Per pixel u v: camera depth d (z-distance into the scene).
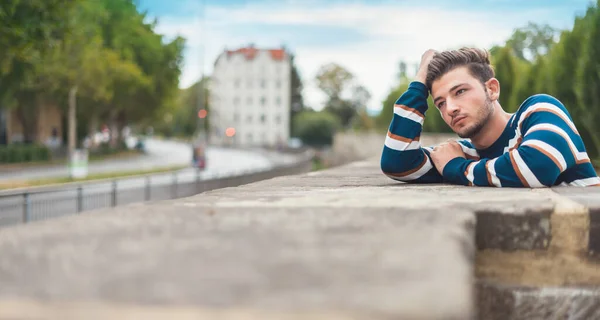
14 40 18.61
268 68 138.50
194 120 144.88
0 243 1.47
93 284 1.07
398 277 1.07
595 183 3.31
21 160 41.09
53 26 19.03
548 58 21.09
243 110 139.00
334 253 1.28
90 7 43.12
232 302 0.95
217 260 1.23
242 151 101.94
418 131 3.67
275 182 4.02
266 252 1.30
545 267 2.07
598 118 16.06
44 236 1.56
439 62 3.52
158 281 1.08
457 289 0.99
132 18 63.12
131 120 74.88
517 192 2.74
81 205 14.16
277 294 0.98
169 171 42.06
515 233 2.07
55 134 57.81
